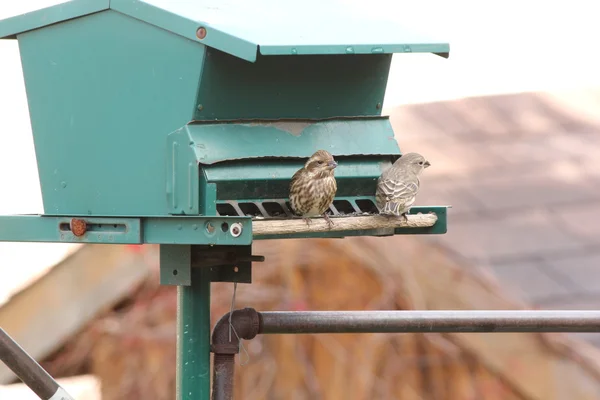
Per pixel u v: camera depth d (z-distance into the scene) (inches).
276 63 458.0
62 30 462.0
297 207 463.5
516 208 781.3
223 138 442.9
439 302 664.4
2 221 461.7
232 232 415.2
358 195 503.8
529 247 722.8
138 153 447.8
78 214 458.0
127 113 449.7
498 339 649.6
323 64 475.5
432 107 976.9
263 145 454.6
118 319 690.2
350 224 465.4
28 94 472.1
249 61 423.8
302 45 426.3
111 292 690.8
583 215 781.9
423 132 928.3
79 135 461.4
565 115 957.8
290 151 462.3
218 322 453.4
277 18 466.6
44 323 703.7
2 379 768.3
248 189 453.4
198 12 449.7
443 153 883.4
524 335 650.2
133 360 682.8
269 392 669.9
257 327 451.5
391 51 450.0
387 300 661.9
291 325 450.0
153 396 676.7
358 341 663.1
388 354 661.3
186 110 437.4
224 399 452.1
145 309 684.7
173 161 436.1
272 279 672.4
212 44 426.3
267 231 437.1
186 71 436.1
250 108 456.8
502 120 946.1
